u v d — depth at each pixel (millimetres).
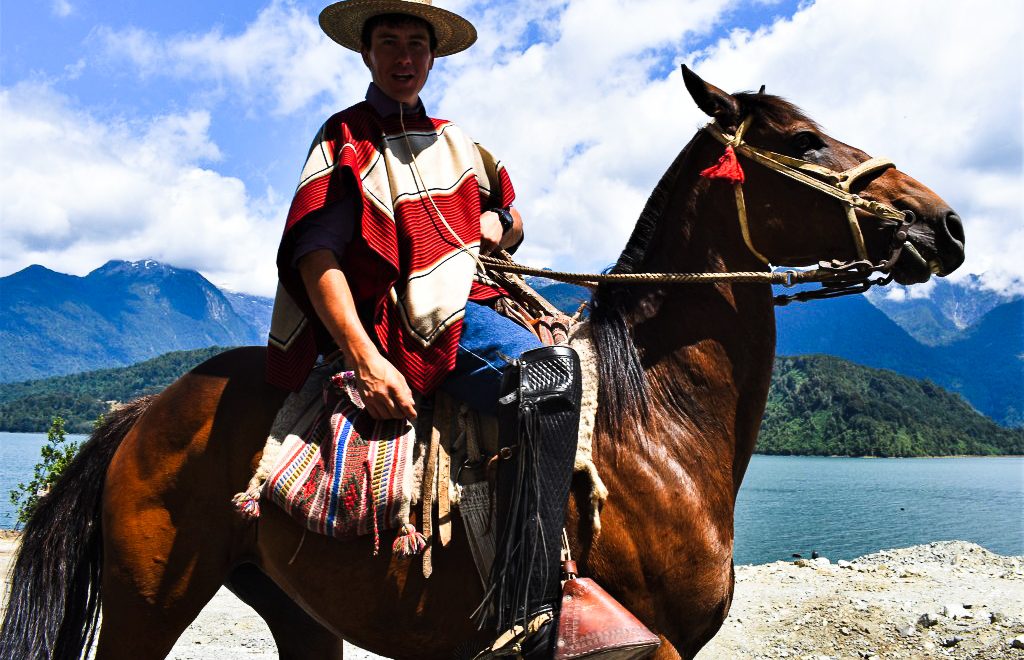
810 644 5488
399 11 2684
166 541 2578
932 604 5992
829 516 38188
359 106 2691
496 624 2344
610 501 2398
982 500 50719
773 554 23109
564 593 2283
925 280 2633
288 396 2605
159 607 2586
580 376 2408
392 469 2424
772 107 2705
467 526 2432
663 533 2398
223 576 2641
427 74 2781
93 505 2742
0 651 2684
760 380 2658
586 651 2170
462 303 2504
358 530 2412
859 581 6785
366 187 2506
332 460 2461
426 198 2586
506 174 2941
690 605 2424
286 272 2523
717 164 2600
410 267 2514
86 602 2725
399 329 2500
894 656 5223
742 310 2650
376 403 2379
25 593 2705
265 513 2543
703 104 2688
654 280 2582
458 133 2773
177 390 2711
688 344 2609
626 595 2389
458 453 2492
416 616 2465
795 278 2547
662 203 2783
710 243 2691
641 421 2494
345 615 2527
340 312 2385
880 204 2590
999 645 5102
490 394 2457
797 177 2605
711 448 2555
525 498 2283
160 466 2605
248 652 5723
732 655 5379
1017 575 6859
